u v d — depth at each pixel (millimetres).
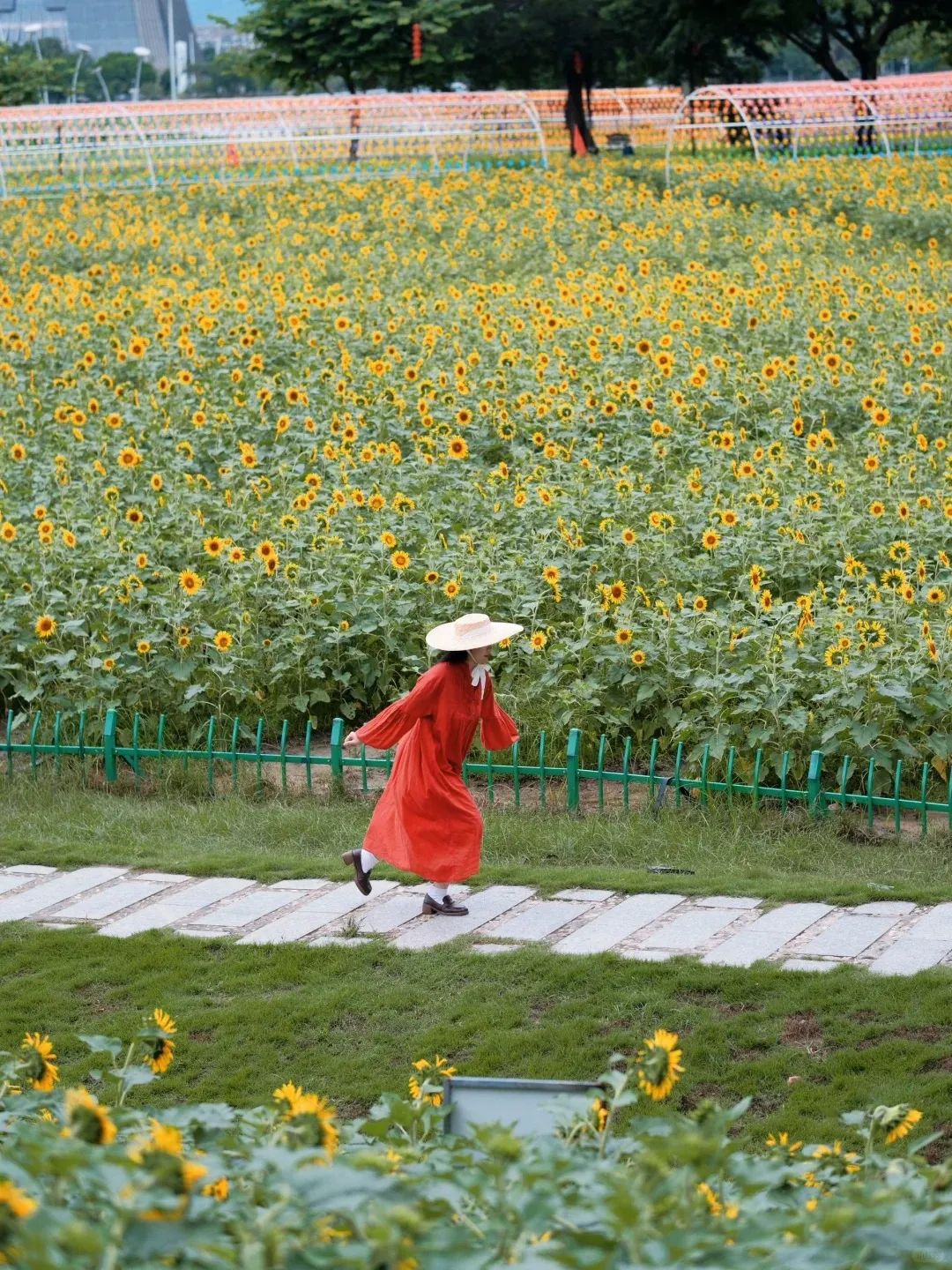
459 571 12875
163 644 12320
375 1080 7094
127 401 18969
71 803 11188
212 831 10617
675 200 34062
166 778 11469
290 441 17531
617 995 7742
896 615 11297
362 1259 3021
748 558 13336
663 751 11500
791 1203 3871
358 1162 3664
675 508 14461
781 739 10539
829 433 16469
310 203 33844
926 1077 6797
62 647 12523
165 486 15812
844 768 10180
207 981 8203
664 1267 3035
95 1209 3529
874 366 19250
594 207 32250
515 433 17109
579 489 14664
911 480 15023
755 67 59219
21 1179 3545
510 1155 3568
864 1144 6312
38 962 8492
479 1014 7633
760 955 8117
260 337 20938
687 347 19812
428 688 8766
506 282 25406
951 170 35875
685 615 11469
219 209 35594
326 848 10305
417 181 37406
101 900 9414
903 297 22406
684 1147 3441
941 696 10492
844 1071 6914
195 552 13805
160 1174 3281
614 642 11781
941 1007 7355
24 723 12422
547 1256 3059
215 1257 3107
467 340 20609
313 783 11586
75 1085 7121
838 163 38156
